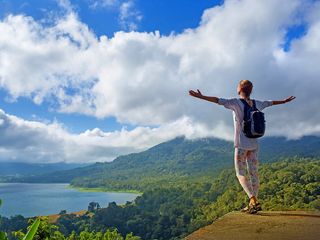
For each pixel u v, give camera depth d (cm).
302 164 9694
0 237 241
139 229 9288
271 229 341
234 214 418
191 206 10812
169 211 10412
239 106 419
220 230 349
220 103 420
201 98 418
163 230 8988
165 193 12950
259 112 413
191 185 14362
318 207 6325
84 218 10331
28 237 224
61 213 10731
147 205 11988
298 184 7656
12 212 13662
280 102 446
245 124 411
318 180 7938
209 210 9312
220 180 12419
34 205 16038
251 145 416
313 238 306
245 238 316
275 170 9425
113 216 10031
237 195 8988
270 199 7212
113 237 2516
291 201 6756
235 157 424
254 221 377
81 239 2577
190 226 8512
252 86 430
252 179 422
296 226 349
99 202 16950
